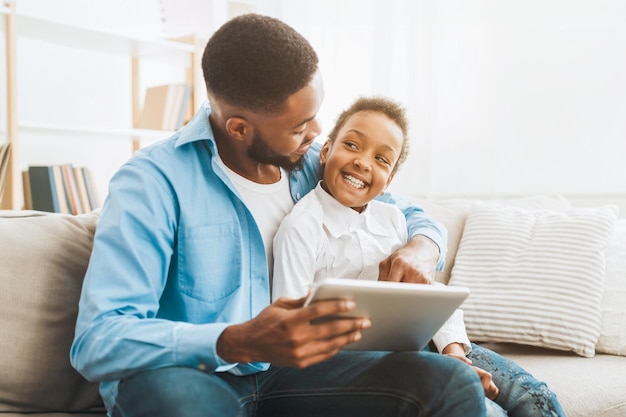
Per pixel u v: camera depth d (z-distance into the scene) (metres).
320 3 2.91
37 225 1.19
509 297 1.63
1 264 1.11
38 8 2.76
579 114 2.43
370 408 1.03
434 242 1.31
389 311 0.89
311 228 1.19
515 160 2.54
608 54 2.38
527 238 1.74
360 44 2.85
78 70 2.91
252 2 3.04
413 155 2.68
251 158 1.16
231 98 1.07
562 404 1.31
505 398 1.23
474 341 1.68
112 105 3.04
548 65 2.46
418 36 2.64
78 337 0.93
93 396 1.18
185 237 1.07
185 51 2.88
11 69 2.29
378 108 1.28
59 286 1.15
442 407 0.94
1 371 1.06
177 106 2.86
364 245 1.25
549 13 2.45
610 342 1.57
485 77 2.57
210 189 1.12
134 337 0.89
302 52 1.06
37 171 2.49
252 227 1.14
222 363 0.89
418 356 1.01
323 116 2.92
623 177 2.38
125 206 1.01
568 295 1.59
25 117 2.74
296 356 0.83
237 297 1.10
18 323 1.09
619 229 1.79
